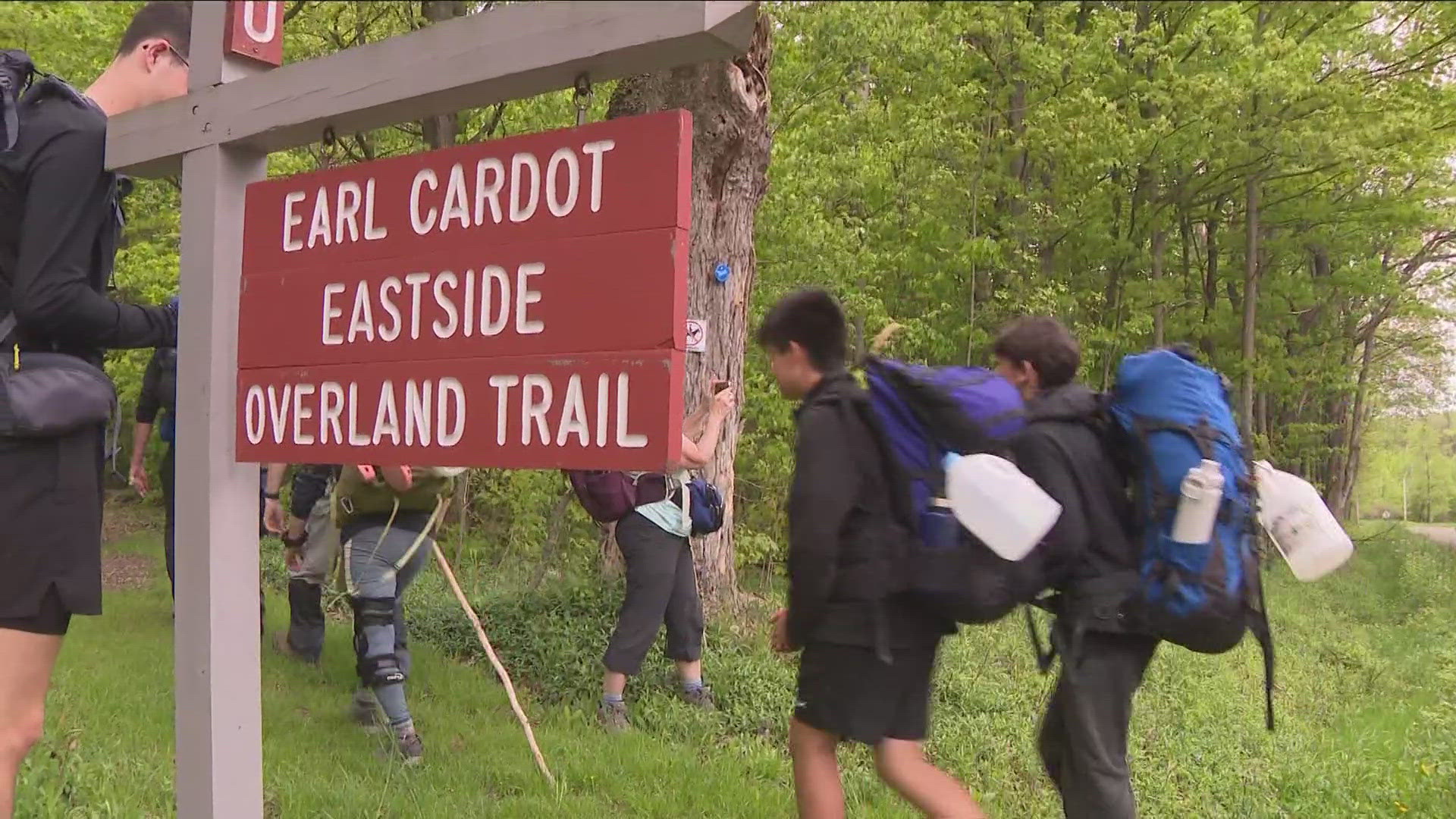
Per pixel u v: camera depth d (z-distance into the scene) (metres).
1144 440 3.08
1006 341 3.43
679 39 1.69
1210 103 12.34
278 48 2.40
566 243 1.88
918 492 2.61
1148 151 13.48
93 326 2.34
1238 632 3.05
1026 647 7.45
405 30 11.17
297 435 2.24
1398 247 18.06
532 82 1.92
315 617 5.58
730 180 6.72
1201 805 5.29
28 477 2.27
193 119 2.34
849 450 2.62
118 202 2.49
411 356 2.08
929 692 2.85
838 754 4.83
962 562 2.60
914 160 12.30
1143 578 3.08
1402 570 15.43
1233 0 13.48
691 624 5.36
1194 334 18.31
